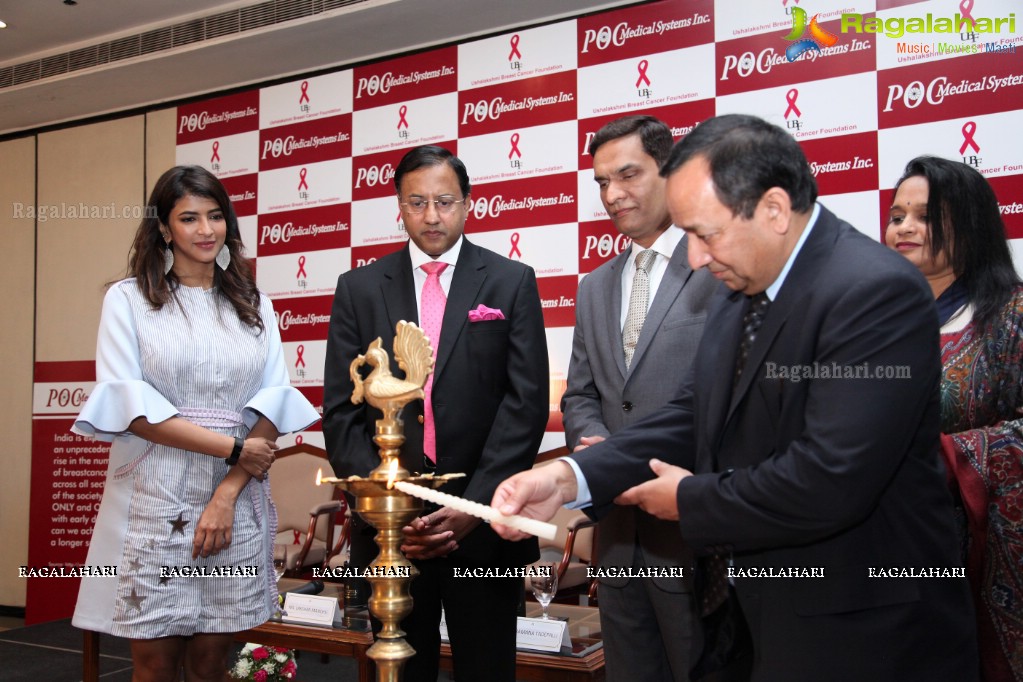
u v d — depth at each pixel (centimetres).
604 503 139
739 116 121
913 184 195
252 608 201
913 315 113
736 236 117
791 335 120
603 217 407
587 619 289
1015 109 326
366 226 468
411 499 116
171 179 204
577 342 228
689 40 388
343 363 221
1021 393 175
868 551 117
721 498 118
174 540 192
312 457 452
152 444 196
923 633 115
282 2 437
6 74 514
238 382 207
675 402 152
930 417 120
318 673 372
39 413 553
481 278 224
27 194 571
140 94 524
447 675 342
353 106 474
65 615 529
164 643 191
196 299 209
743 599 124
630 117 212
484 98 438
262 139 500
